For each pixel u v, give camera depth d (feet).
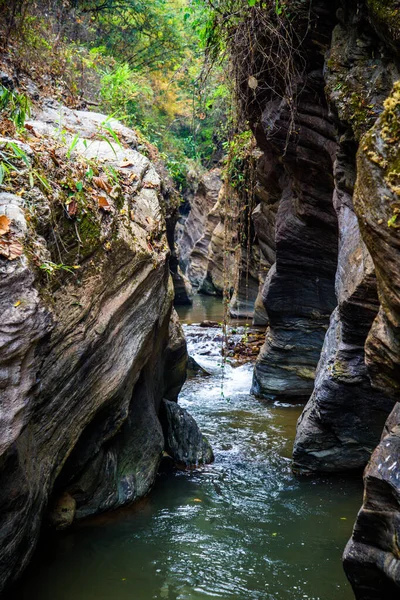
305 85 21.15
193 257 83.76
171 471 22.67
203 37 22.81
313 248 28.12
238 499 20.30
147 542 17.26
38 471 14.05
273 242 36.19
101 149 22.13
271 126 23.71
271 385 32.30
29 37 29.58
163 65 58.18
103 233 16.87
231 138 25.82
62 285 14.85
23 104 16.96
